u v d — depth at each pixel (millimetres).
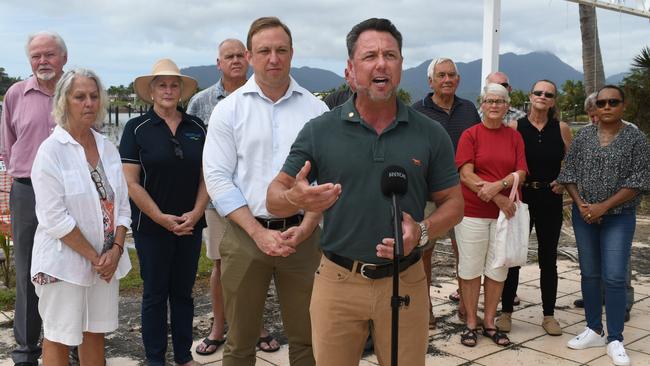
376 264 2377
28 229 3814
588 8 9055
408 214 2227
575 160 4387
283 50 3090
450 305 5438
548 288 4730
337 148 2352
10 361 4086
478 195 4379
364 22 2326
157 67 3814
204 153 3164
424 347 2494
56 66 3852
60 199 3088
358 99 2367
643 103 10617
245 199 3102
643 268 6828
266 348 4328
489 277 4543
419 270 2471
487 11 6066
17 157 3818
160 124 3787
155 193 3736
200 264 6742
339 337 2473
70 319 3127
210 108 4609
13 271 6148
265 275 3145
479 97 4918
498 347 4461
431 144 2408
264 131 3113
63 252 3107
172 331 3984
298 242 2951
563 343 4543
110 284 3281
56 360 3221
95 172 3260
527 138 4691
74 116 3176
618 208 4195
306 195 2084
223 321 4367
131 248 7574
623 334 4738
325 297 2465
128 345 4430
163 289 3803
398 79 2295
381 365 2555
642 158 4102
